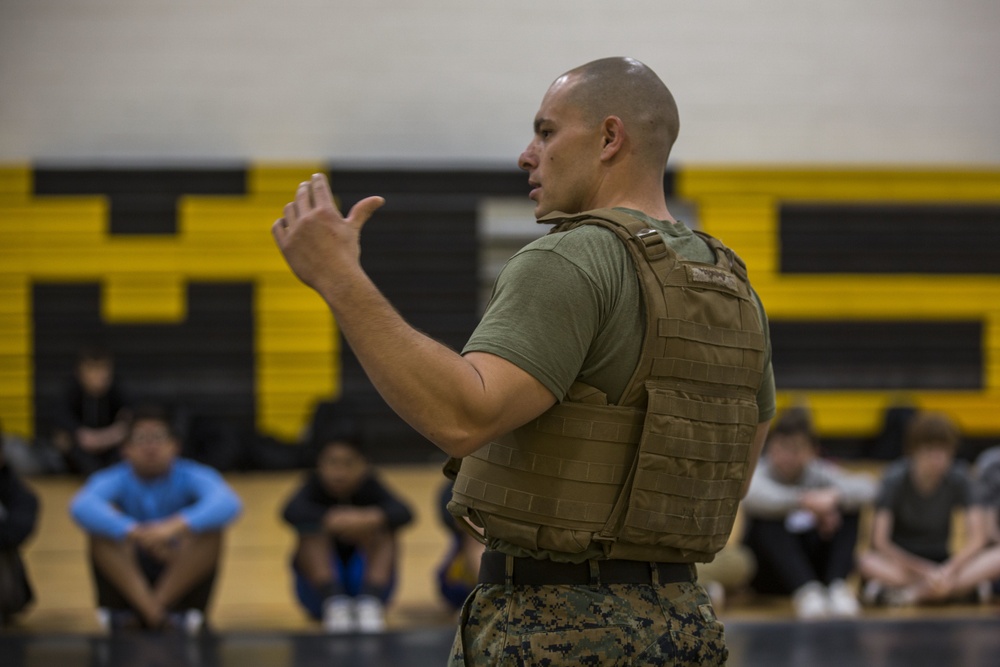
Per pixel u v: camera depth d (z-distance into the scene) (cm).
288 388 1506
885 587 852
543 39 1576
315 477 834
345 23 1552
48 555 1001
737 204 1558
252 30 1538
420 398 225
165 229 1497
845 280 1567
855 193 1569
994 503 902
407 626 777
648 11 1580
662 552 257
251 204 1509
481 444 233
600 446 248
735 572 840
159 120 1525
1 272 1475
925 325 1573
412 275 1523
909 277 1571
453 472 270
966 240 1577
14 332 1473
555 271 242
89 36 1512
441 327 1523
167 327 1495
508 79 1573
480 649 254
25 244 1478
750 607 840
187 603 777
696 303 255
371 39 1556
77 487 1311
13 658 668
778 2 1587
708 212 1552
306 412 1508
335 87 1550
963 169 1582
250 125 1538
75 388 1358
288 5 1544
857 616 801
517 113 1575
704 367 256
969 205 1579
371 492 830
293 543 1069
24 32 1501
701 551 265
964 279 1577
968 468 1566
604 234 252
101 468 1334
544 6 1577
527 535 248
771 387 301
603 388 250
